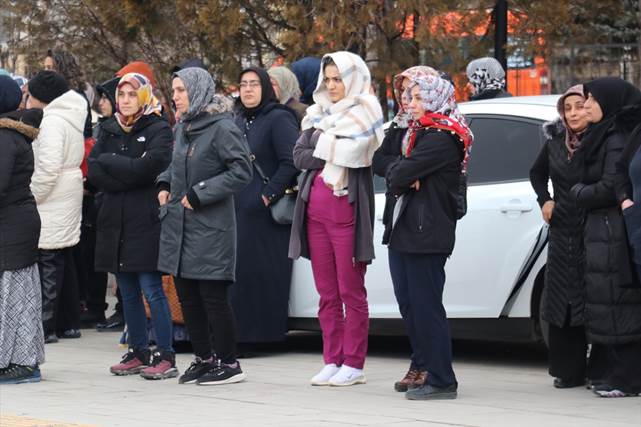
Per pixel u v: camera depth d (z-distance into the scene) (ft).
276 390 41.01
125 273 44.47
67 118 54.65
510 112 46.03
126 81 43.98
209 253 41.04
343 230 41.32
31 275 43.19
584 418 35.29
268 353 51.21
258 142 49.42
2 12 83.41
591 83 39.06
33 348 43.16
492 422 34.60
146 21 69.77
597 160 39.06
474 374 44.78
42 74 54.13
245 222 49.52
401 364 47.80
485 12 63.77
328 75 41.19
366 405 37.83
